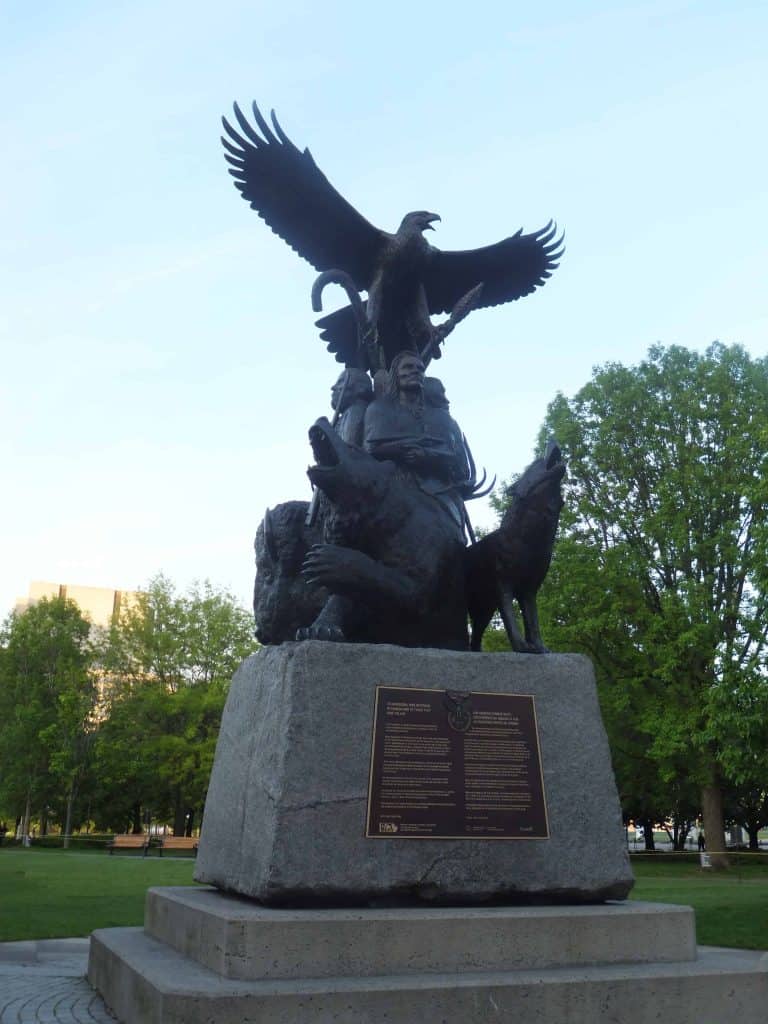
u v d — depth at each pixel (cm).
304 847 450
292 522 671
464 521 636
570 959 435
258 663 545
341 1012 371
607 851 497
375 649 499
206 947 434
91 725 3806
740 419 2262
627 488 2356
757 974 426
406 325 729
